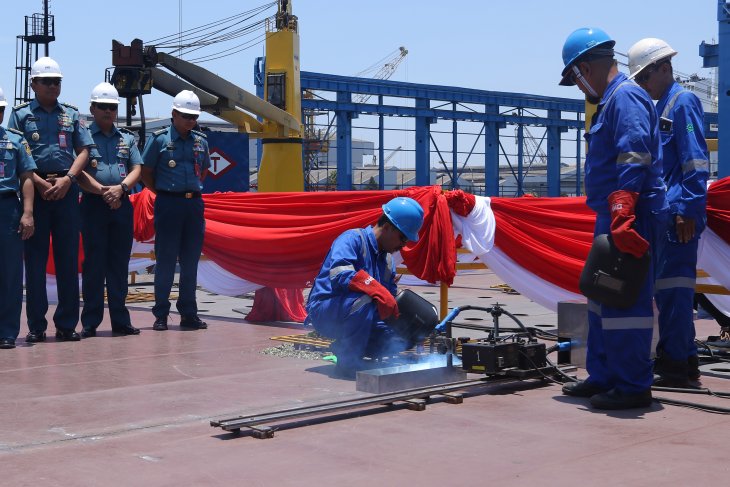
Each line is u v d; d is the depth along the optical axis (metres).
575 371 5.61
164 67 17.06
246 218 8.36
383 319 5.40
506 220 7.22
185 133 8.16
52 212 7.28
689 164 5.25
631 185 4.54
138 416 4.51
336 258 5.52
